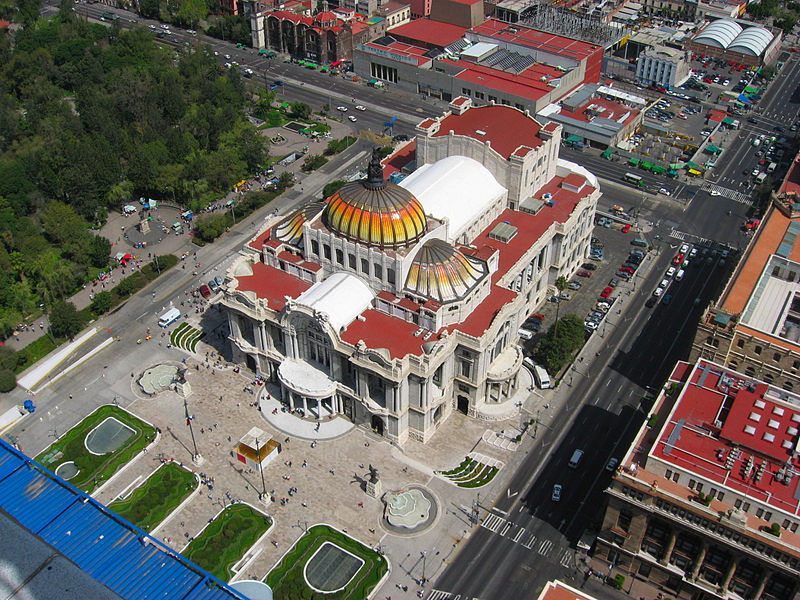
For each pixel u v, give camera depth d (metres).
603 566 153.38
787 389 180.75
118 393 193.38
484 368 181.38
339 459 175.00
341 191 188.12
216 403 190.00
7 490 100.56
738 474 138.38
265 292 192.25
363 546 156.00
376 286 185.12
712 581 143.38
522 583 150.12
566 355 194.62
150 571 92.88
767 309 188.50
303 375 182.62
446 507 164.75
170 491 166.50
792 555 128.88
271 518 161.00
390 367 166.75
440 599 146.88
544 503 165.75
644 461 145.00
